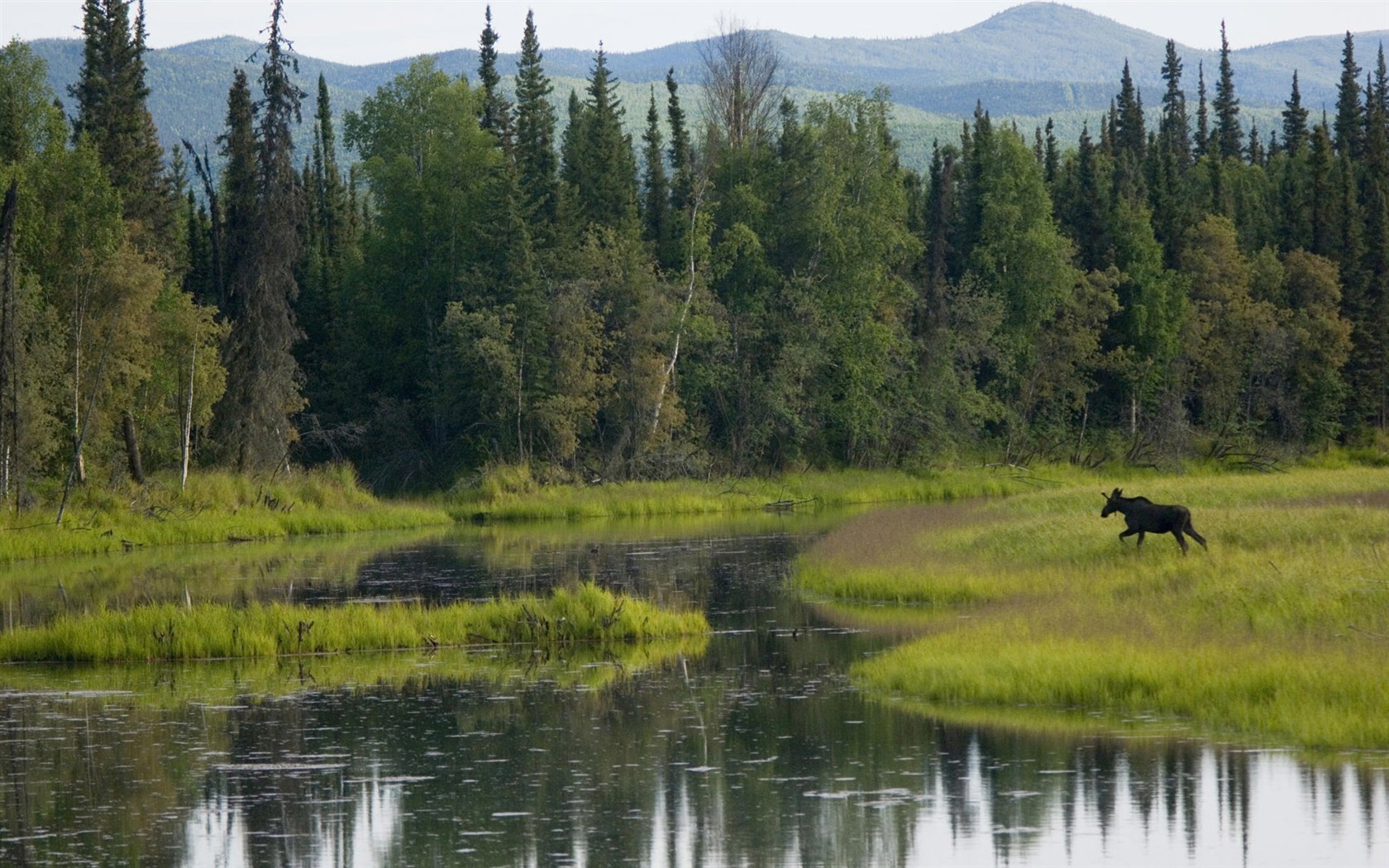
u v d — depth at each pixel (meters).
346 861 45.22
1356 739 53.44
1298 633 68.62
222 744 60.72
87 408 171.62
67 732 63.09
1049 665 65.44
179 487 174.00
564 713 65.44
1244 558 88.62
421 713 66.06
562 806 50.56
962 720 61.00
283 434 195.62
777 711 64.38
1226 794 48.72
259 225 184.25
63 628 83.06
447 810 50.31
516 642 85.88
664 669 76.00
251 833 48.38
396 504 193.25
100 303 174.25
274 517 170.25
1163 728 57.91
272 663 80.25
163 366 185.50
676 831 47.41
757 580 113.56
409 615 90.38
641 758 56.81
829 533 152.25
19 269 173.75
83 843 47.59
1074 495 154.25
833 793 51.19
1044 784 50.94
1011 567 104.44
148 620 83.81
